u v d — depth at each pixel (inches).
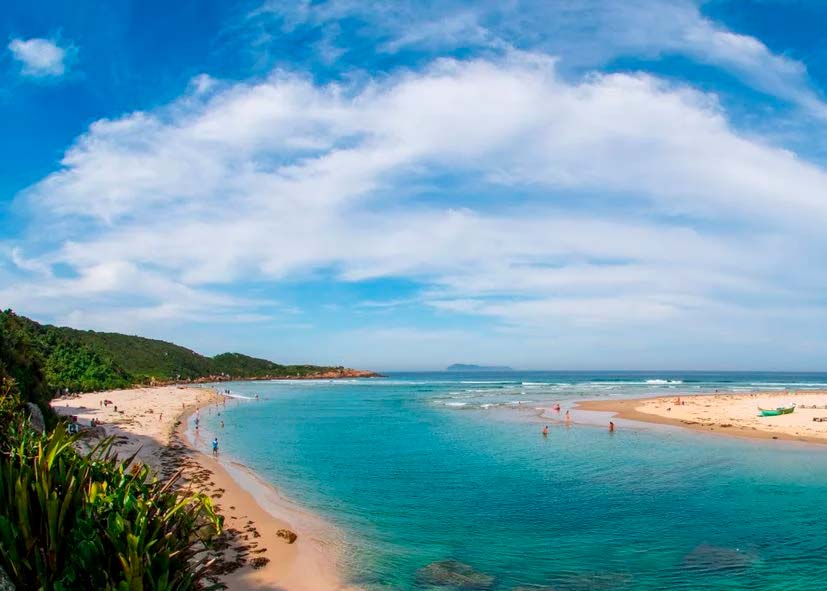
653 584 735.1
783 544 872.9
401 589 723.4
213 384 6771.7
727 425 2144.4
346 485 1274.6
